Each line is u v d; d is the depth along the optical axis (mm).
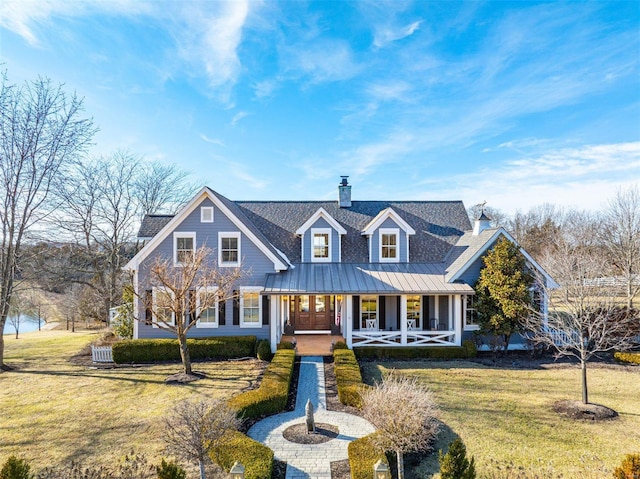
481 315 19297
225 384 14914
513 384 15000
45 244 26672
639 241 30047
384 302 22203
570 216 53719
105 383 15461
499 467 8938
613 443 10156
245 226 20469
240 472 7234
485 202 22906
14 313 31641
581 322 13188
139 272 20266
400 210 26375
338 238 23094
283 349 18125
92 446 10039
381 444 8406
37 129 18891
